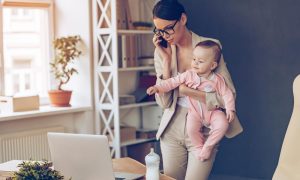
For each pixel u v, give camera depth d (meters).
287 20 5.28
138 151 5.27
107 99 5.04
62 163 2.55
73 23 5.09
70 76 5.16
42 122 4.84
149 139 5.27
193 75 3.52
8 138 4.49
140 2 5.46
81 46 5.05
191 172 3.53
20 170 2.31
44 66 5.24
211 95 3.50
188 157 3.60
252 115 5.51
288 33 5.29
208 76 3.52
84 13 5.00
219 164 5.75
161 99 3.60
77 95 5.13
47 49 5.24
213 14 5.62
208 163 3.50
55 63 4.84
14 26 5.00
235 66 5.57
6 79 4.98
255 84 5.48
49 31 5.22
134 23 5.17
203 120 3.53
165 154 3.66
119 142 4.91
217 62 3.52
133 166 3.04
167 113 3.63
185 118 3.56
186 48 3.62
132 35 5.11
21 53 5.07
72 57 4.89
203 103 3.51
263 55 5.42
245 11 5.47
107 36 4.91
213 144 3.47
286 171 2.32
